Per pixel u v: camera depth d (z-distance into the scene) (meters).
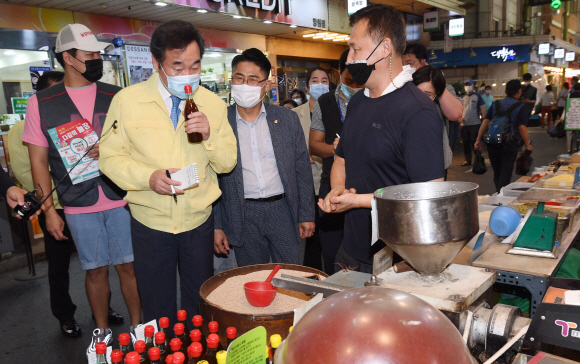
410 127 1.46
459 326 1.05
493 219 1.85
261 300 1.41
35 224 4.52
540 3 23.77
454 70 22.95
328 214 2.94
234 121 2.41
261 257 2.54
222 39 8.29
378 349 0.67
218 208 2.40
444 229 1.05
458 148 12.74
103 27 6.34
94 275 2.52
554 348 1.21
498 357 1.02
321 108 2.94
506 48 21.03
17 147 2.93
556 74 30.03
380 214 1.14
